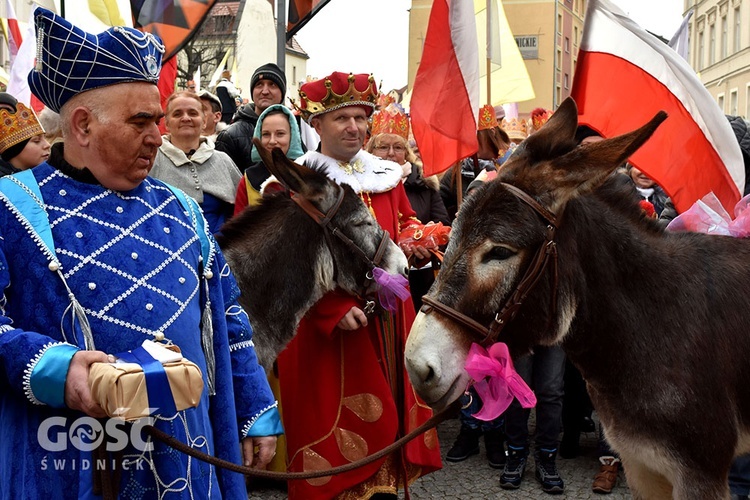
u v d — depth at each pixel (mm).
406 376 3926
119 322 2020
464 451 5430
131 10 6086
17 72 6543
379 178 4129
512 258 2625
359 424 3764
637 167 4004
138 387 1789
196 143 5023
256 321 3545
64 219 2031
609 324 2799
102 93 2051
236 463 2266
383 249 3744
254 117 6488
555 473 4859
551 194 2648
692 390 2729
